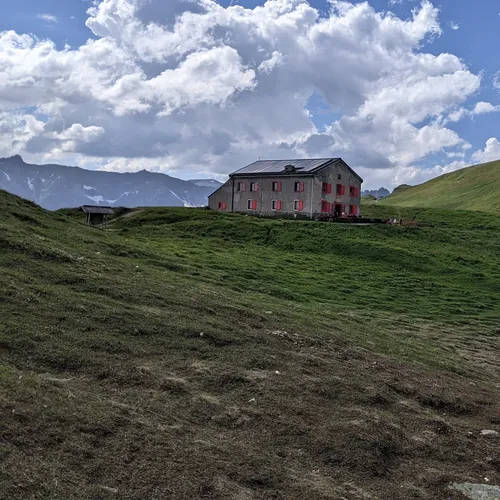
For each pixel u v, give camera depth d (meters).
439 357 21.38
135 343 13.21
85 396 9.57
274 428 10.08
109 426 8.59
